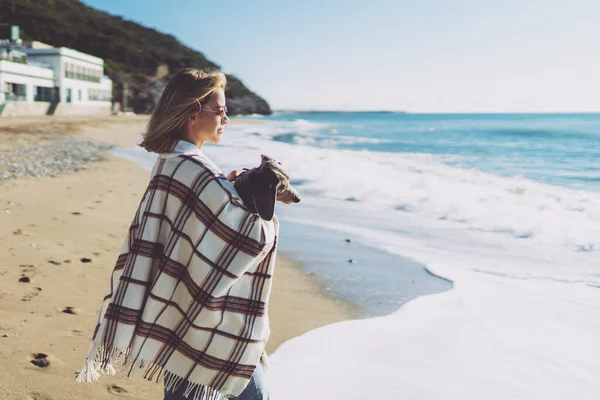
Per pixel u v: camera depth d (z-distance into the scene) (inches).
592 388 119.3
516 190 413.7
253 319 69.6
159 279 68.3
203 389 69.5
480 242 276.1
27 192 369.4
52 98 1950.1
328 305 185.5
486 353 138.7
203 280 66.8
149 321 68.5
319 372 127.3
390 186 450.6
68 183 436.8
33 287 176.7
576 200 363.9
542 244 267.0
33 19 3378.4
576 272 217.9
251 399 73.9
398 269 231.0
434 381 122.6
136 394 114.2
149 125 73.6
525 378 124.5
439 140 1454.2
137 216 72.2
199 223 67.1
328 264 240.4
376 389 118.6
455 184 449.7
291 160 655.1
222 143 1082.7
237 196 67.6
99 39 3570.4
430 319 165.3
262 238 67.2
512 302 180.7
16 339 136.6
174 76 73.7
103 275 196.7
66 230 261.4
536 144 1122.0
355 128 2628.0
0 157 579.8
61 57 1953.7
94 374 73.0
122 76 3164.4
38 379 117.3
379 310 180.1
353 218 345.4
